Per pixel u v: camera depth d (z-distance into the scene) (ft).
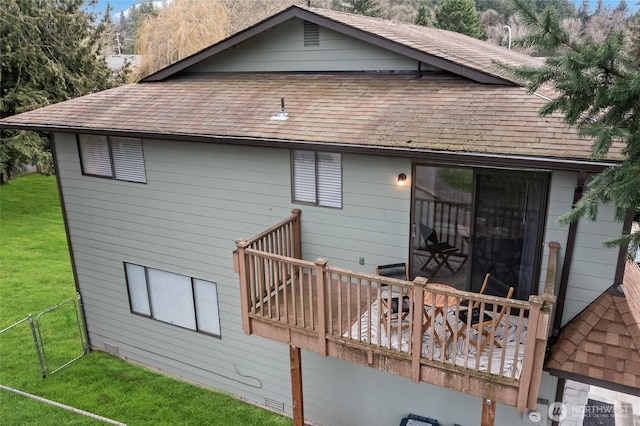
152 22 90.48
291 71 30.14
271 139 22.54
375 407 25.53
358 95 25.36
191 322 30.81
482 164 18.88
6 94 67.41
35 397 29.19
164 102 29.45
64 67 71.41
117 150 29.68
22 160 69.00
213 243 28.37
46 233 60.64
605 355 18.31
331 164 23.88
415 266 25.41
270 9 106.22
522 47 14.71
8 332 38.01
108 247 32.40
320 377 26.66
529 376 16.51
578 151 17.42
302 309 20.75
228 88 29.81
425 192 25.05
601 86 13.71
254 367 29.22
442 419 23.85
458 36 44.60
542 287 20.47
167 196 28.96
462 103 22.40
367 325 20.36
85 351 35.14
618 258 18.60
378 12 108.78
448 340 18.65
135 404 29.30
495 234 21.04
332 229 24.84
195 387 31.40
